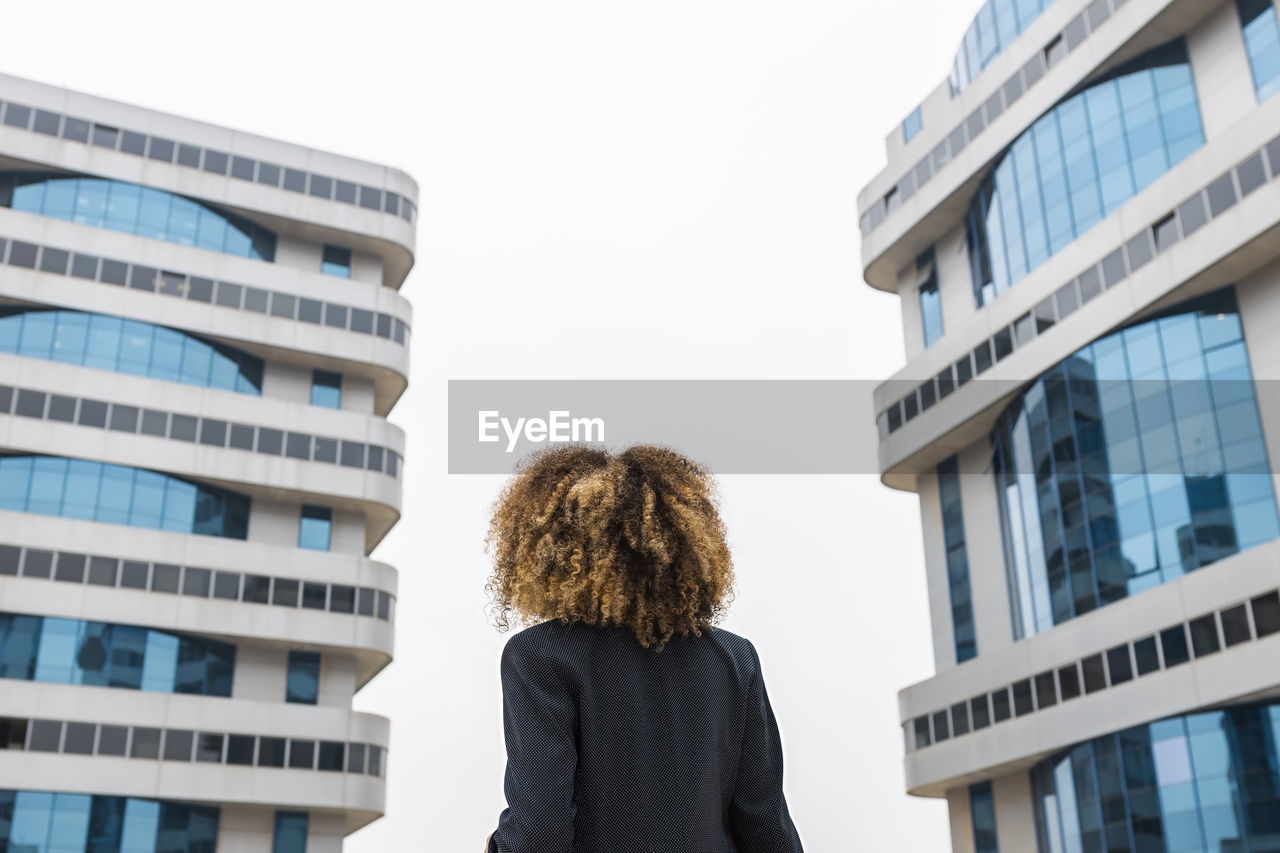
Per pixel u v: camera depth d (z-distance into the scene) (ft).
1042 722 118.11
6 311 151.74
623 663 7.95
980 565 137.08
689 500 8.55
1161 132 118.62
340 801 145.38
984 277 141.69
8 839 128.98
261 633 148.97
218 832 142.10
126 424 151.12
